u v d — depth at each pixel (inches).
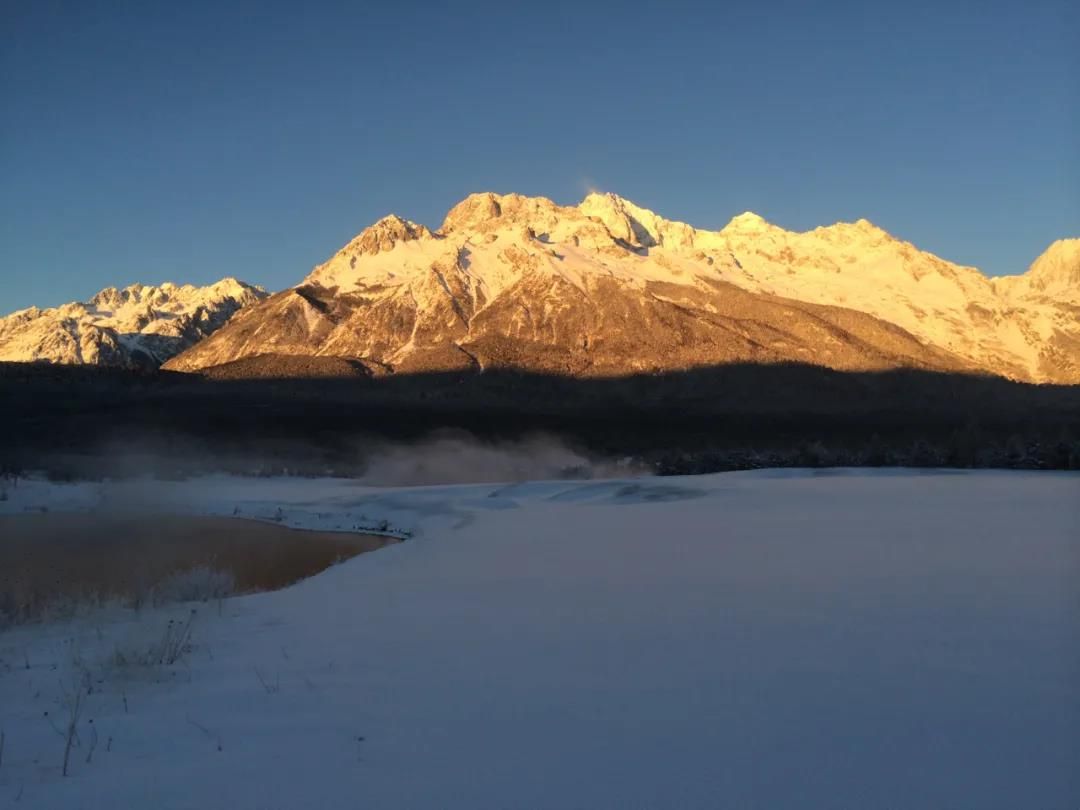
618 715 214.2
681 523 786.2
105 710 236.7
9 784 177.6
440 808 161.2
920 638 290.0
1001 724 200.8
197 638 347.3
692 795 164.4
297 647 317.4
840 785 167.8
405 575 537.3
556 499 1224.2
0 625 397.7
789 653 273.6
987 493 1029.8
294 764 186.2
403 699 235.9
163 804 165.6
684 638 301.6
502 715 217.8
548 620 347.3
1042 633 295.3
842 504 913.5
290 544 929.5
